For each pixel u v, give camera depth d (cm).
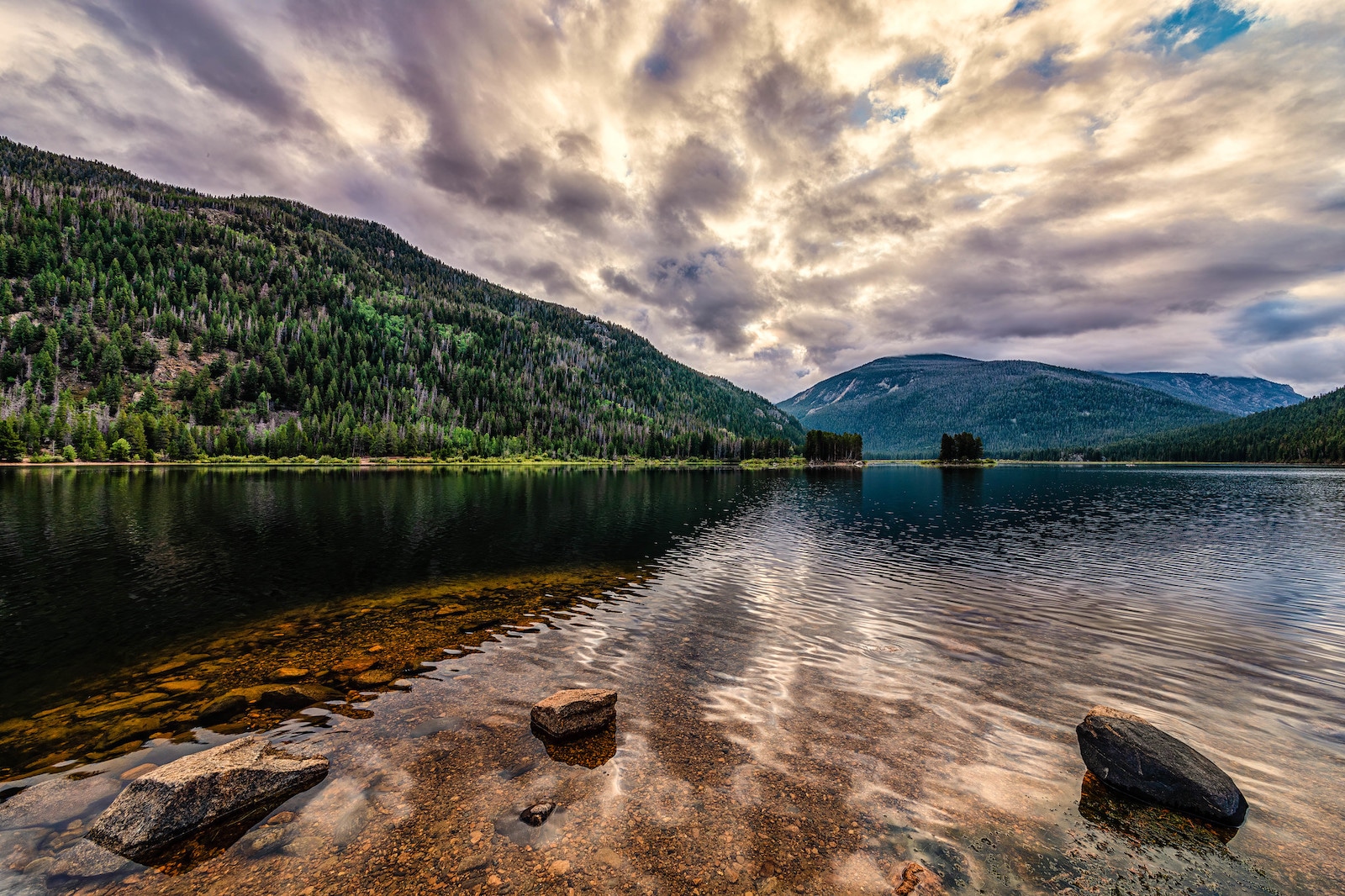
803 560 2845
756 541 3462
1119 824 779
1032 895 643
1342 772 925
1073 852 719
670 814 790
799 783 872
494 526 4050
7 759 934
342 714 1107
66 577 2373
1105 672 1358
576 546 3238
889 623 1764
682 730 1042
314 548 3083
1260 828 774
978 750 981
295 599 2044
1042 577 2428
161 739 1009
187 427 13988
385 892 641
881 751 974
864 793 845
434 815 783
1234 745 1014
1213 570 2598
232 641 1571
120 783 865
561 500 6209
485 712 1118
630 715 1105
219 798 764
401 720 1080
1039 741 1014
